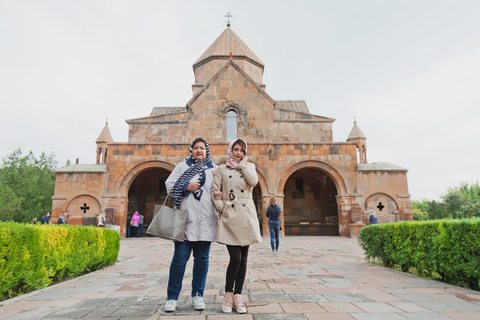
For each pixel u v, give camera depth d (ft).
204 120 71.87
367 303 12.68
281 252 34.37
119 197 63.87
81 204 65.62
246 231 11.97
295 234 73.87
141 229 70.28
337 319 10.52
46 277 16.72
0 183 97.96
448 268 17.17
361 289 15.49
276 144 66.69
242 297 13.80
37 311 11.80
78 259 20.21
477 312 11.39
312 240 55.72
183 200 12.87
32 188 106.63
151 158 65.51
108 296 14.26
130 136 73.46
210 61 86.84
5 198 93.04
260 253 33.37
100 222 55.88
